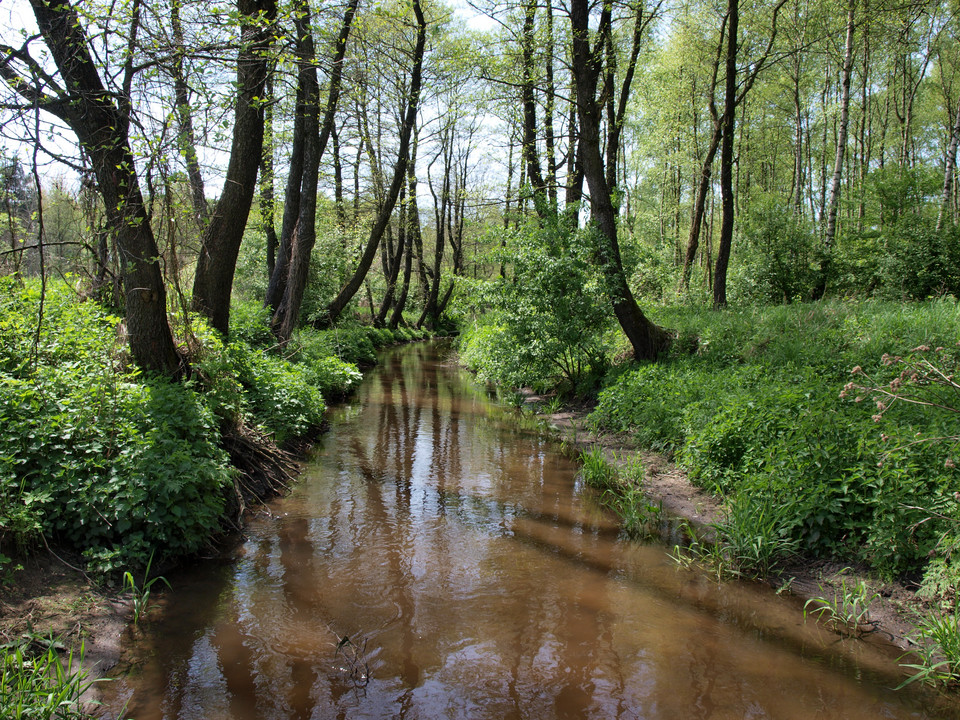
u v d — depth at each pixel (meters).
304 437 9.58
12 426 4.83
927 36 21.48
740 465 6.82
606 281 11.69
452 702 3.62
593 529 6.31
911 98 24.14
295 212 14.31
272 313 13.93
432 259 51.59
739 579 5.22
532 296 12.11
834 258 17.16
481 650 4.16
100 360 6.55
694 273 19.50
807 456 5.77
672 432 8.62
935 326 9.16
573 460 8.89
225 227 9.35
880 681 3.83
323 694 3.66
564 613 4.65
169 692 3.62
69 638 3.91
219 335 9.00
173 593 4.76
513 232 12.88
